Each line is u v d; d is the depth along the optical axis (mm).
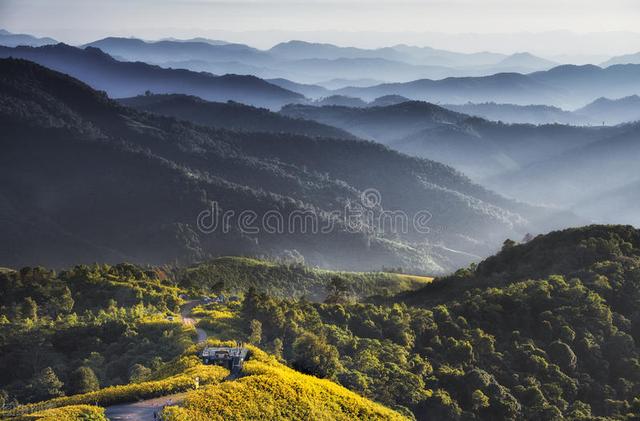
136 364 123625
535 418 122625
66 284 198250
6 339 150250
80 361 141750
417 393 118125
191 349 100500
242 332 136500
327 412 83125
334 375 112750
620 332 152000
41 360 144125
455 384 126750
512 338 151125
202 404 72562
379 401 111438
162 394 75875
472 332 149000
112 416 69438
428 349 140875
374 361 123938
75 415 66312
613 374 144000
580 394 136250
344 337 139625
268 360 96625
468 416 117625
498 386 126188
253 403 76312
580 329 152625
